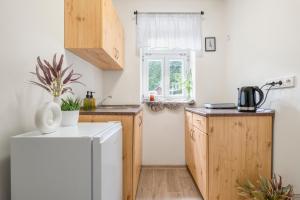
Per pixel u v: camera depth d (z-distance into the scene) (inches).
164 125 122.2
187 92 125.8
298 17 60.5
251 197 65.4
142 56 126.4
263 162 71.6
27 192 38.9
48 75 50.3
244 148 71.4
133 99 121.4
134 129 73.1
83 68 89.3
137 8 120.3
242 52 97.9
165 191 90.6
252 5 87.7
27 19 50.5
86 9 69.9
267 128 71.4
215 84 121.6
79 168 38.9
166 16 118.4
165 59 127.3
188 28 119.0
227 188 71.7
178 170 117.2
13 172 38.8
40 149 38.8
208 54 121.5
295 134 62.4
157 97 127.3
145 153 122.1
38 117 41.8
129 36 120.9
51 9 61.8
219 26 121.3
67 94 72.7
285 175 66.1
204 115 72.7
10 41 44.7
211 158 71.2
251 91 75.7
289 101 64.8
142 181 101.3
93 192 39.0
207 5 121.0
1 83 42.3
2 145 42.4
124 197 72.6
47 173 38.9
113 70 121.3
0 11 41.9
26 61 50.1
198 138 84.4
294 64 62.4
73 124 53.8
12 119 45.4
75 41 70.1
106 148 42.9
